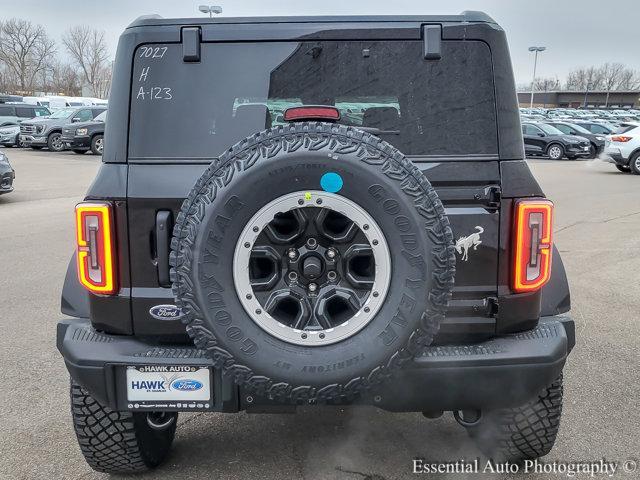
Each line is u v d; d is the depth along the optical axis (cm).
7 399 380
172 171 247
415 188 215
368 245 218
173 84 254
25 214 1095
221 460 313
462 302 248
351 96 257
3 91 7919
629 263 741
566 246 837
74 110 2661
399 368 222
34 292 612
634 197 1338
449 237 217
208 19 254
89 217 243
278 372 216
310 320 220
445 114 253
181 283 217
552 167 2166
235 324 217
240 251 217
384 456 317
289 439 335
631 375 420
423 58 253
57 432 341
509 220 246
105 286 245
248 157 215
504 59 252
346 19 254
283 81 256
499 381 240
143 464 293
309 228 219
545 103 10269
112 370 242
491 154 249
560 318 268
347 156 213
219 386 240
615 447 325
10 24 7994
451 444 329
